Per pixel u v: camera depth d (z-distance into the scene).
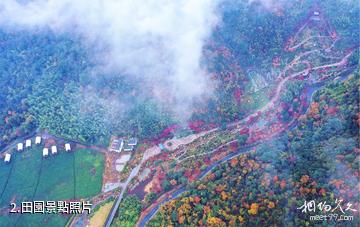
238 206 168.50
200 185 183.62
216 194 177.88
